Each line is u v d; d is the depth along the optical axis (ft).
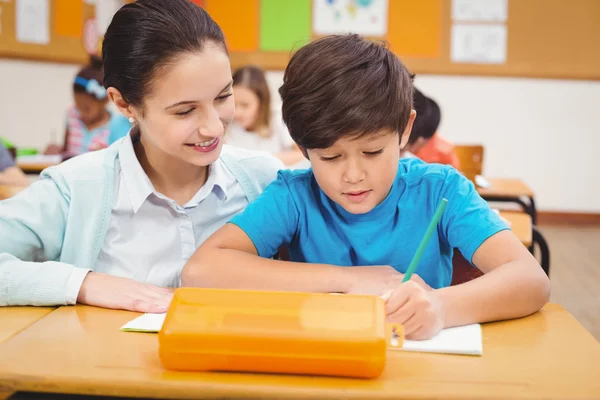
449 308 2.93
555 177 17.57
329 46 3.34
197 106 3.41
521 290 3.10
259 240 3.80
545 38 16.90
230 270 3.56
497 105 17.29
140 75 3.38
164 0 3.45
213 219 4.30
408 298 2.78
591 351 2.65
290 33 17.10
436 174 3.87
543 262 7.60
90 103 12.57
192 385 2.30
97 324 3.00
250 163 4.55
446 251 4.02
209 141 3.50
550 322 3.05
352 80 3.17
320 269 3.55
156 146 3.88
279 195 3.93
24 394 2.43
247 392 2.28
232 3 17.06
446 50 17.01
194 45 3.34
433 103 8.07
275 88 17.24
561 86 17.11
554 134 17.37
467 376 2.39
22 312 3.30
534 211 9.96
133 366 2.47
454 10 16.88
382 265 3.81
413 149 7.10
